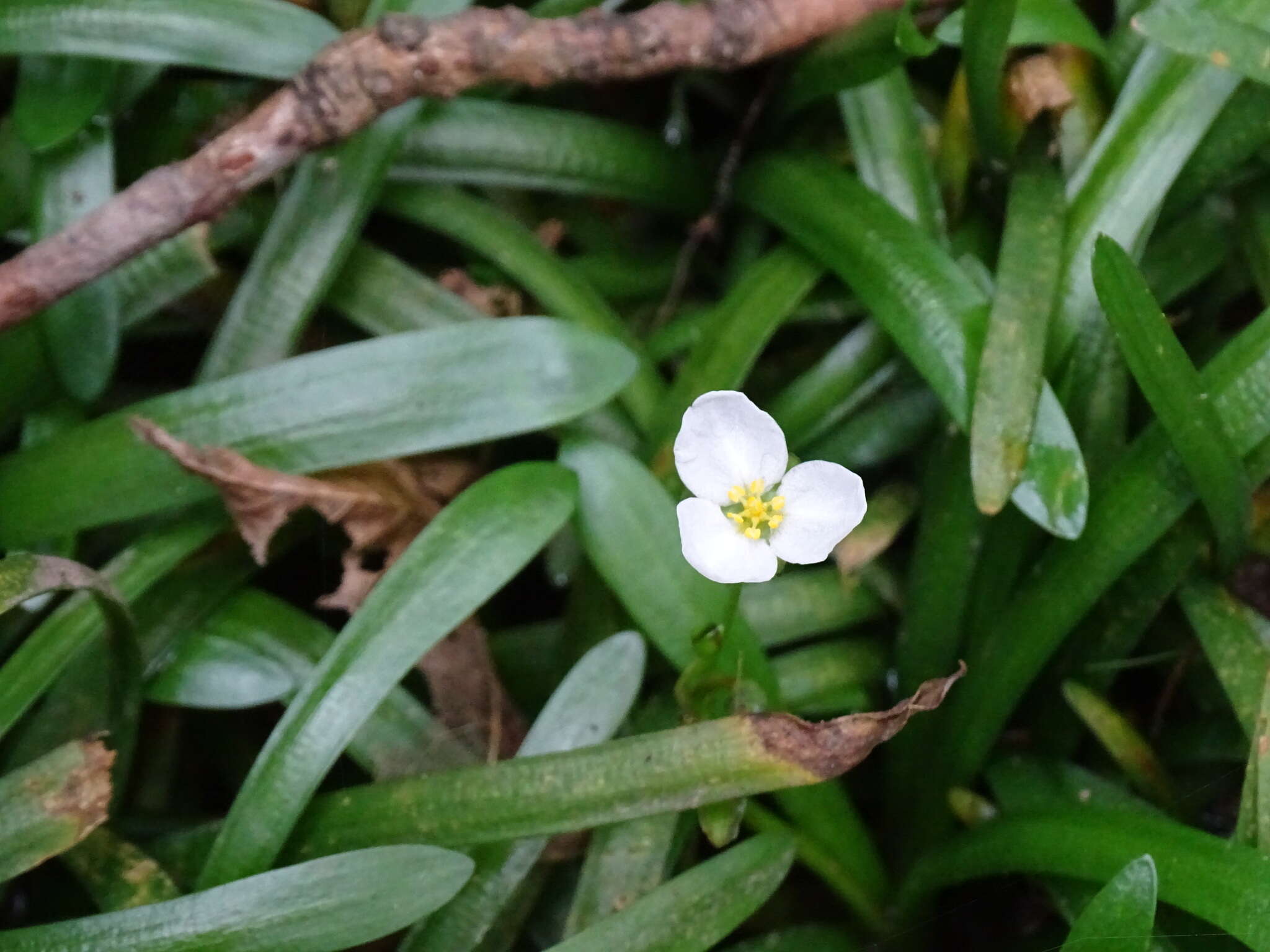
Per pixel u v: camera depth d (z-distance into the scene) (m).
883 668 0.17
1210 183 0.16
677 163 0.19
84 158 0.16
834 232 0.16
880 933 0.16
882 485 0.17
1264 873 0.12
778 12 0.16
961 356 0.15
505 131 0.17
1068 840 0.14
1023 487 0.14
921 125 0.18
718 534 0.12
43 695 0.15
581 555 0.16
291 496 0.15
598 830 0.14
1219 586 0.15
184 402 0.15
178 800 0.17
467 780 0.13
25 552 0.13
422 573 0.14
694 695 0.14
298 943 0.12
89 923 0.12
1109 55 0.16
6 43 0.15
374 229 0.19
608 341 0.15
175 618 0.15
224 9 0.15
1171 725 0.17
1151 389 0.14
